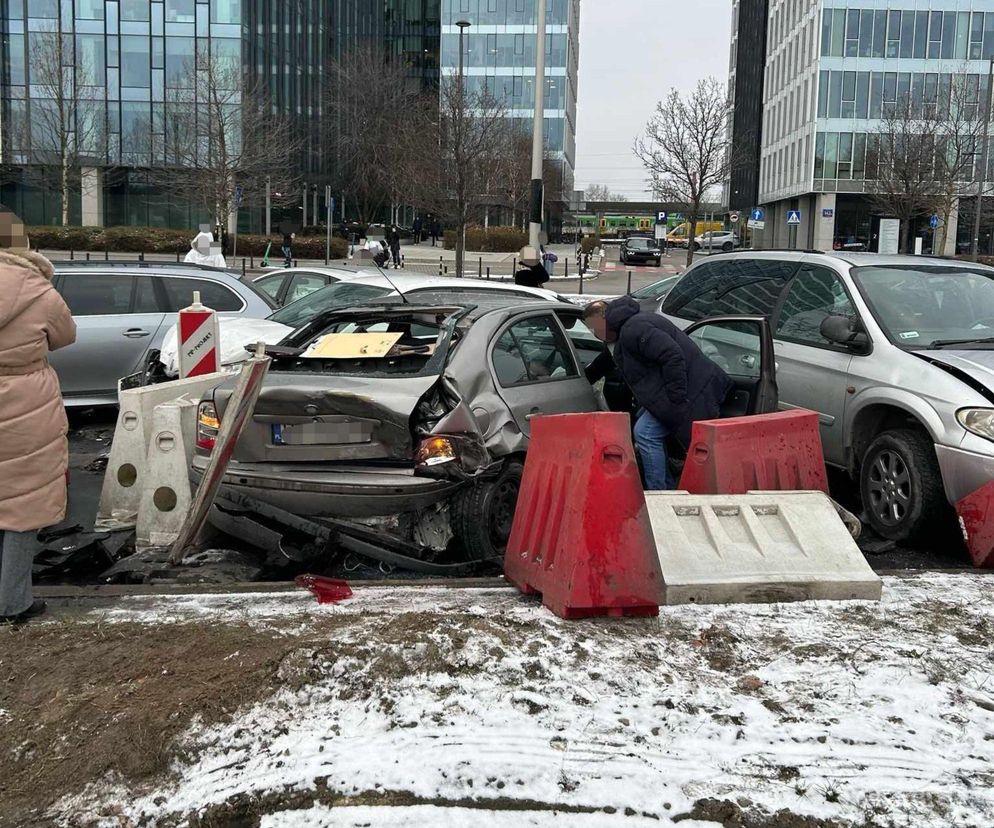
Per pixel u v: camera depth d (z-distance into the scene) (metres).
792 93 66.44
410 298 9.51
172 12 44.72
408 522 5.35
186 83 42.53
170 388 6.32
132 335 9.55
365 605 4.45
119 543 5.61
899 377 6.09
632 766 3.05
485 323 5.79
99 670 3.68
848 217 61.22
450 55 74.69
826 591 4.55
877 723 3.35
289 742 3.18
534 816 2.83
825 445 6.72
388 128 50.59
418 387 5.16
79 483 7.43
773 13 74.50
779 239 73.06
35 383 3.96
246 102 41.16
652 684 3.60
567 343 6.68
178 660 3.75
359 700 3.45
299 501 5.05
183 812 2.87
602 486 4.19
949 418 5.60
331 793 2.94
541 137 20.75
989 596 4.66
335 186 57.09
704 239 71.00
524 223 54.06
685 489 5.34
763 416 5.42
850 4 57.09
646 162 37.88
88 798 2.94
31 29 44.56
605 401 6.89
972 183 41.72
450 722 3.30
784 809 2.87
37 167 44.12
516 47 74.12
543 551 4.45
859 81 58.12
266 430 5.17
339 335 5.96
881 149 42.75
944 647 3.99
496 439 5.38
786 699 3.51
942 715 3.41
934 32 57.00
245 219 49.84
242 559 5.46
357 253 41.41
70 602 4.50
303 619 4.20
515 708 3.40
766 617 4.30
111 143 45.34
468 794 2.92
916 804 2.90
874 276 6.98
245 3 45.19
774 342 7.25
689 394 6.07
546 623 4.13
